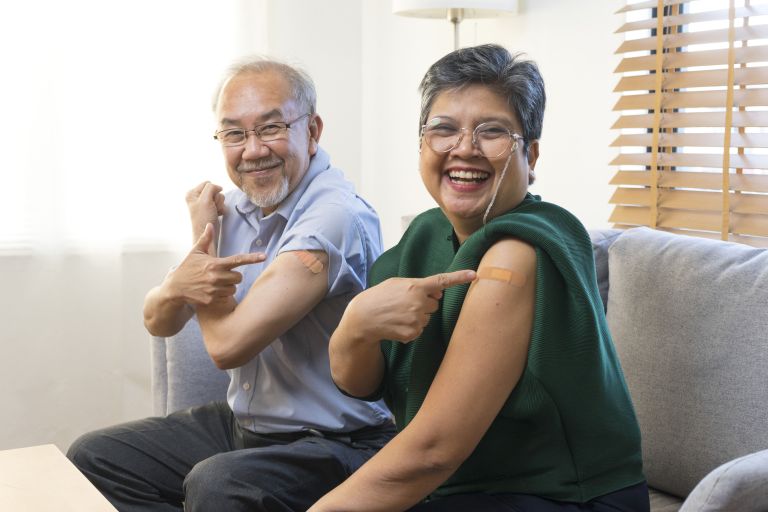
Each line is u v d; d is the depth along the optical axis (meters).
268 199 1.84
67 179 3.09
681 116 2.30
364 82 3.57
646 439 1.62
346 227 1.77
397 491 1.21
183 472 1.84
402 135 3.38
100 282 3.16
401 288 1.27
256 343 1.67
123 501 1.79
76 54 3.05
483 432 1.22
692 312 1.58
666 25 2.30
